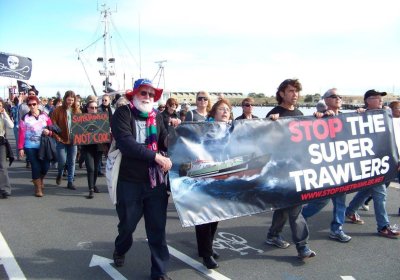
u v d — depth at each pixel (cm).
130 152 343
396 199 688
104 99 806
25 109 978
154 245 367
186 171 370
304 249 417
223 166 386
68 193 746
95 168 746
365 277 381
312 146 440
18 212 611
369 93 524
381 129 491
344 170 459
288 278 379
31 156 699
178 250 455
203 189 376
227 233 515
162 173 366
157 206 366
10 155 728
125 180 362
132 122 359
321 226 543
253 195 401
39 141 700
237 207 392
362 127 477
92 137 724
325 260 423
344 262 418
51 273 388
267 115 466
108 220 572
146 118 369
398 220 570
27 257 429
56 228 532
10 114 1630
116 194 366
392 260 423
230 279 377
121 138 348
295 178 426
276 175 414
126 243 388
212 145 384
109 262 416
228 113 417
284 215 449
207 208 376
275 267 405
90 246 464
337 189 454
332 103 472
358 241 482
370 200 632
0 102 691
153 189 364
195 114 589
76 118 729
